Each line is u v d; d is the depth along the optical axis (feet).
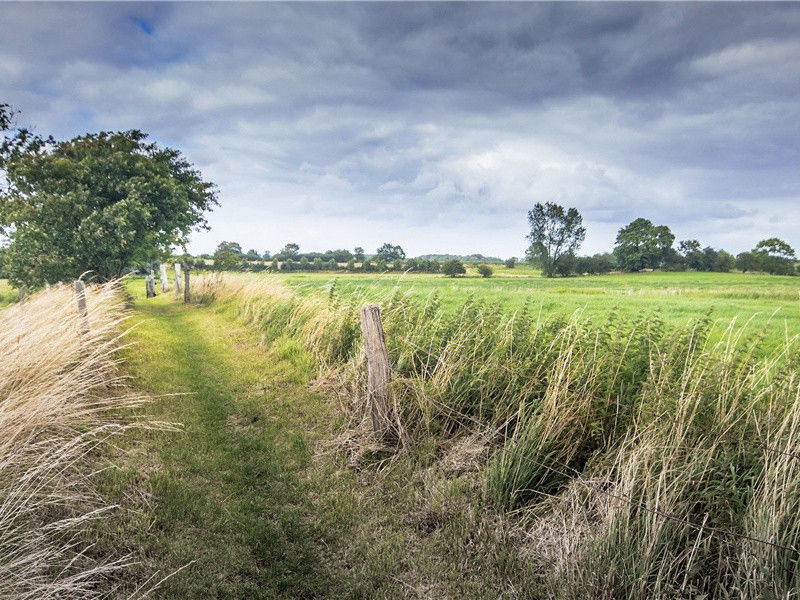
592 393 16.49
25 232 79.87
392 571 12.26
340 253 395.34
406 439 18.16
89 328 25.32
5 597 9.17
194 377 29.19
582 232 331.77
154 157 100.07
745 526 10.98
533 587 11.32
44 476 12.92
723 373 14.85
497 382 19.65
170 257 116.57
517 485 14.65
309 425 21.53
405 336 24.31
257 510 14.83
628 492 12.14
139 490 14.80
